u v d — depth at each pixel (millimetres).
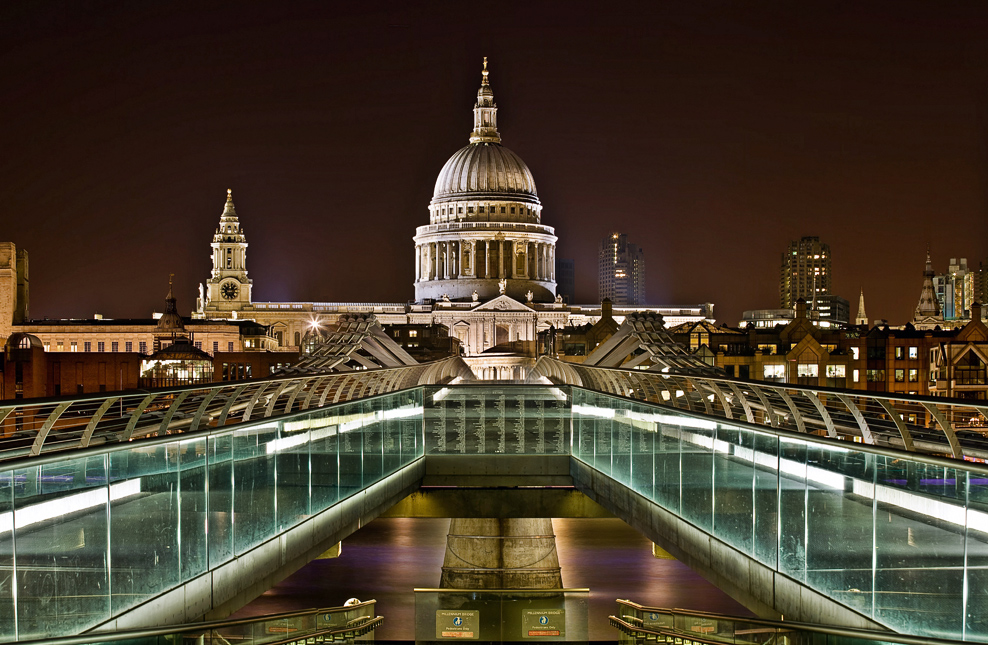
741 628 25219
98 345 185875
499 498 43469
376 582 70250
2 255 183375
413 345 171500
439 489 43562
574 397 43125
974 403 19031
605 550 78812
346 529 31750
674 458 29562
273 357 133875
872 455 19641
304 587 69062
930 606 18109
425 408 44531
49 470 18094
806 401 34656
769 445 23016
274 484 26172
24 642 15297
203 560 22469
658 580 68875
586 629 55312
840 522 20328
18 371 104250
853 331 179250
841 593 20266
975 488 17328
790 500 22125
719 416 26438
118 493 19750
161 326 179500
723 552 25688
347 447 31906
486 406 44375
